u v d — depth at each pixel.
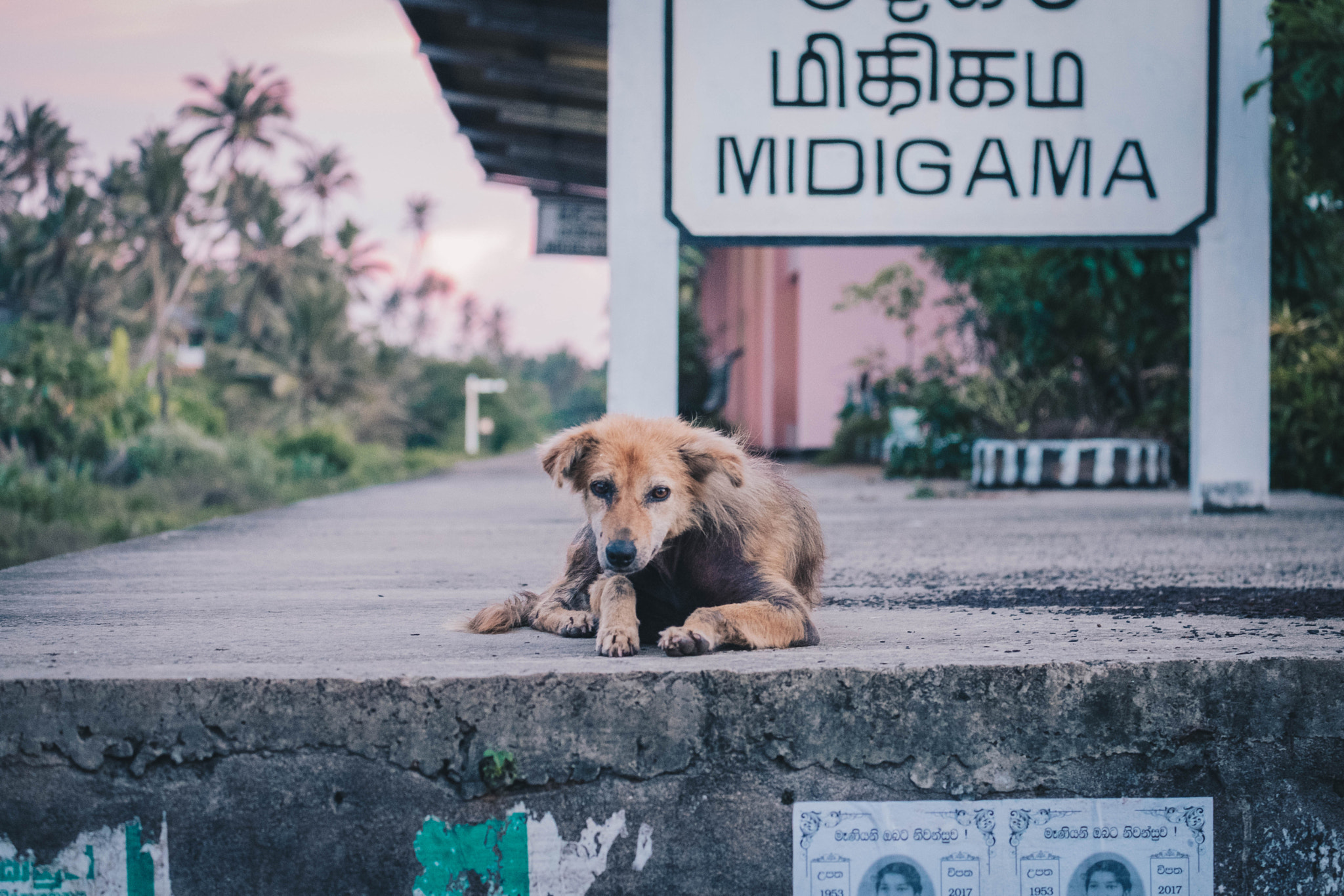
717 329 29.67
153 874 2.52
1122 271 9.43
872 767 2.62
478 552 5.53
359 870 2.54
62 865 2.51
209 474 15.52
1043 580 4.41
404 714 2.52
